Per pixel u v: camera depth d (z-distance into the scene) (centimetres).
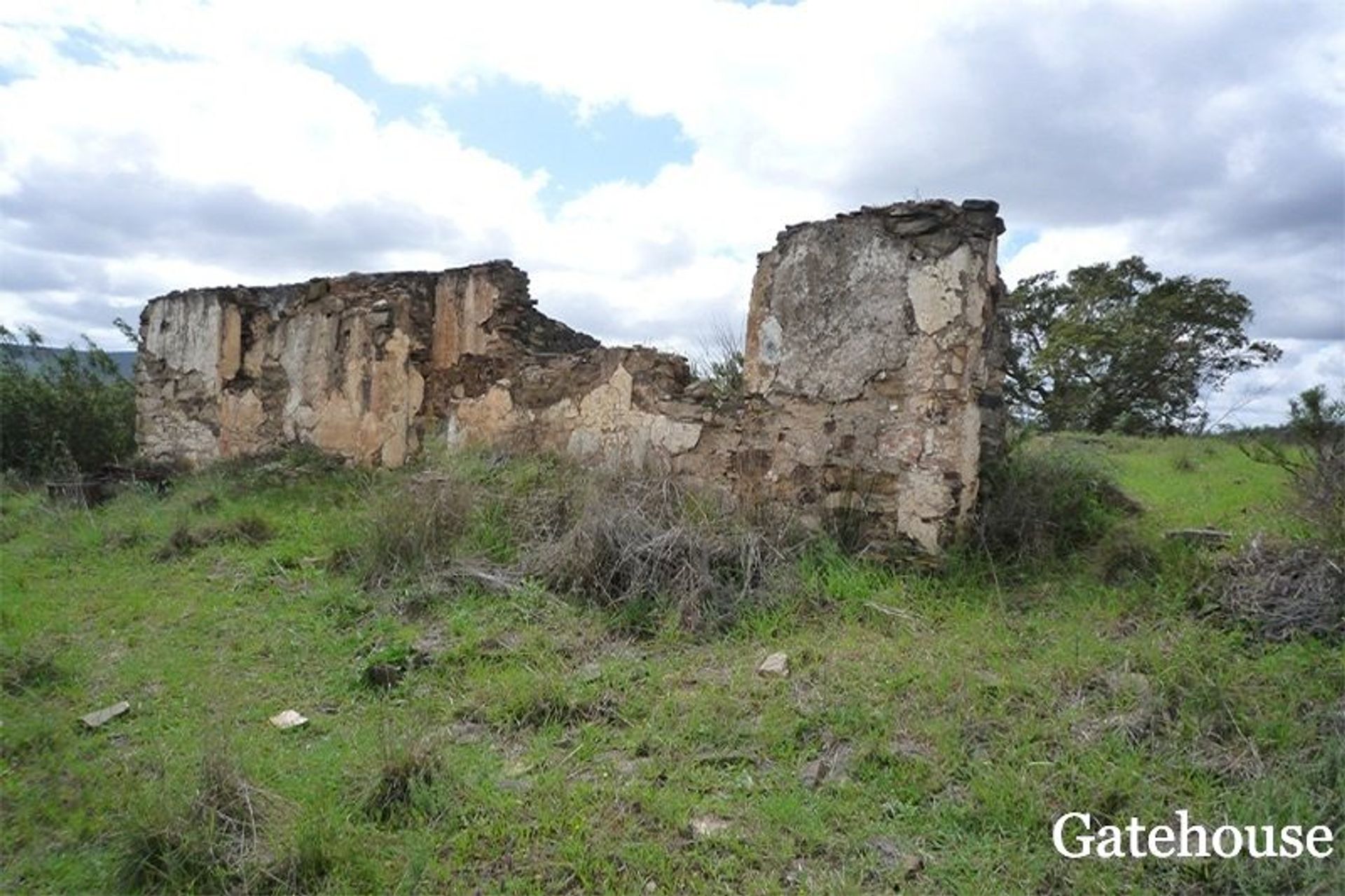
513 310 966
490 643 520
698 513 652
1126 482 834
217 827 322
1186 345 2186
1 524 901
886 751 371
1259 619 446
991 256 613
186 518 831
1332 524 500
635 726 416
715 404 746
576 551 603
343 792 356
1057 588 545
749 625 532
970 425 608
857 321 647
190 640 560
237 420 1185
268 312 1164
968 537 607
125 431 1498
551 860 313
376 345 1026
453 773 364
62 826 336
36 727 414
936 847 316
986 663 450
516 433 911
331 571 682
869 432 637
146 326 1330
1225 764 339
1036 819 322
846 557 611
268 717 448
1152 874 293
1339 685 378
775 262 698
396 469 993
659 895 295
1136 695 392
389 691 473
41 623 585
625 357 819
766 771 372
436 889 300
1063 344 2203
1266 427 1058
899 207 630
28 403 1413
